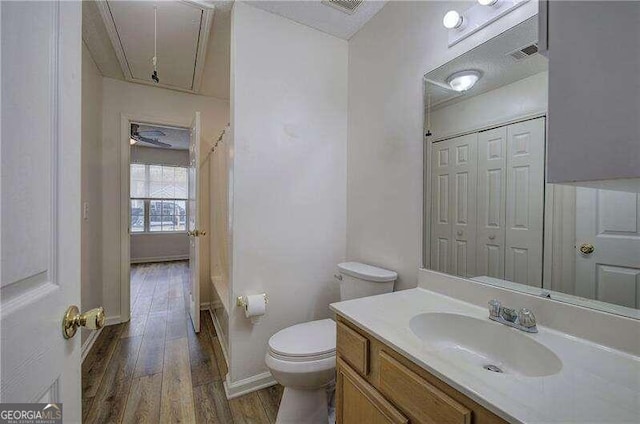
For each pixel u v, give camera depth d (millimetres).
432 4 1434
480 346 1001
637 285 801
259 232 1808
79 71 646
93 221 2445
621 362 748
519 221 1074
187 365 2002
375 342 945
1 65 396
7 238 409
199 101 3129
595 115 451
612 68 435
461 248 1285
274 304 1855
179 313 3021
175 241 6242
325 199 2041
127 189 2791
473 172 1240
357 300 1241
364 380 989
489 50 1171
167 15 1814
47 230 521
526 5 1049
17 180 434
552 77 498
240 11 1729
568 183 500
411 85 1559
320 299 2021
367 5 1755
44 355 501
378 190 1802
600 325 833
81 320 612
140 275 4758
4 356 401
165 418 1501
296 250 1934
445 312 1104
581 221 916
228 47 2242
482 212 1204
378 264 1791
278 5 1757
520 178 1073
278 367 1337
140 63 2424
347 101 2123
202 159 3166
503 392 622
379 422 884
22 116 447
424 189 1475
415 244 1519
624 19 425
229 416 1526
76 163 630
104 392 1703
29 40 466
